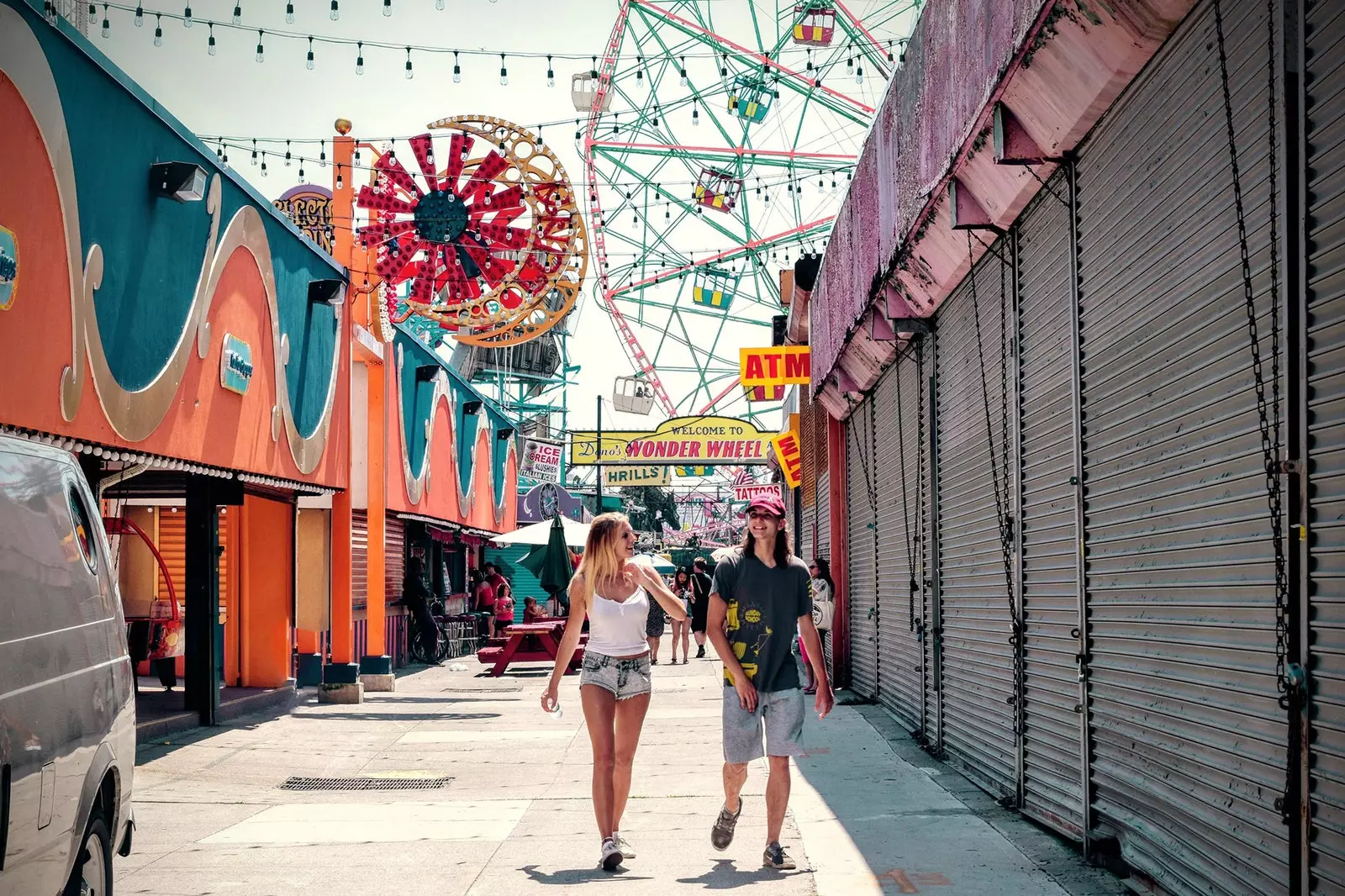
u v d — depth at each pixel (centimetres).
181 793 937
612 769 678
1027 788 738
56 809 411
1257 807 434
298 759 1112
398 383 2167
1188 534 495
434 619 2506
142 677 1762
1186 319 496
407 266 2427
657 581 715
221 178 1223
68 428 890
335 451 1669
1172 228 509
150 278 1045
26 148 824
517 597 4088
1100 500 607
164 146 1076
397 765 1088
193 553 1341
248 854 716
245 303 1305
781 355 1845
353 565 1989
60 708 421
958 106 696
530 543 2684
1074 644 650
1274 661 420
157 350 1063
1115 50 532
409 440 2280
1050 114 618
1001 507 782
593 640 700
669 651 2655
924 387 1077
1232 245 450
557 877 643
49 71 855
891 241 966
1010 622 773
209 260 1190
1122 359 574
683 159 5359
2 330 789
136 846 743
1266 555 426
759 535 664
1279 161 411
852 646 1603
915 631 1112
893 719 1248
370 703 1650
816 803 824
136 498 1529
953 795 824
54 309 865
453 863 684
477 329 2403
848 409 1557
